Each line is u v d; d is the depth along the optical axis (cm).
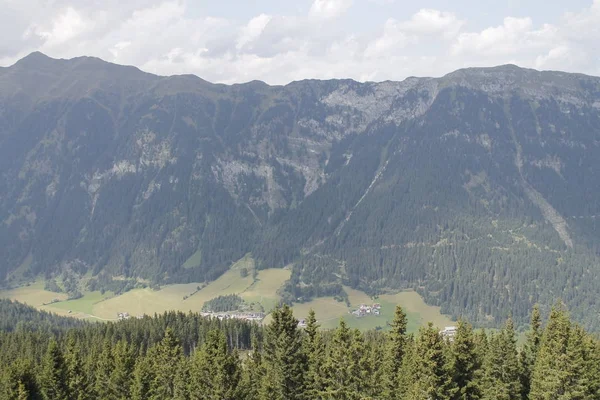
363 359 9150
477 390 9206
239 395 9750
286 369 10169
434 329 8875
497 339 10862
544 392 9744
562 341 9694
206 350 9950
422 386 8562
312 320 10769
